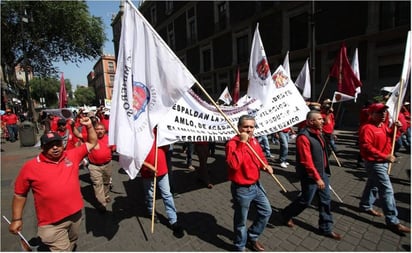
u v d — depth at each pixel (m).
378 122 3.56
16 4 20.12
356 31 14.01
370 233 3.47
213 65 25.83
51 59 25.45
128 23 3.25
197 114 4.71
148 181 3.80
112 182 6.19
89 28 24.20
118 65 3.25
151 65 3.37
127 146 3.15
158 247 3.41
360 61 14.02
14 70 25.41
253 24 20.62
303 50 16.64
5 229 4.04
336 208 4.22
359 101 13.79
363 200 4.01
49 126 8.70
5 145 13.16
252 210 4.28
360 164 6.35
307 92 8.62
